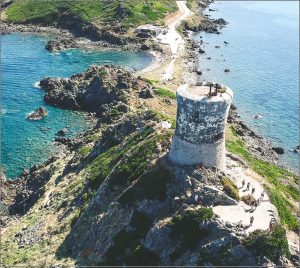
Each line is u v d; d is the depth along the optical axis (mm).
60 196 67875
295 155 101750
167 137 57531
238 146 94750
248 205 48531
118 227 48375
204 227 43250
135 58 163250
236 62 165875
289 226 54719
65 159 86375
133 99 107750
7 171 87875
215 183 48312
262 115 121250
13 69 145250
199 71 148875
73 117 113625
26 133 103062
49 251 53906
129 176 54125
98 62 157500
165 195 48312
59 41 180125
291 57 178750
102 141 77562
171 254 43250
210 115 46688
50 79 131375
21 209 75375
